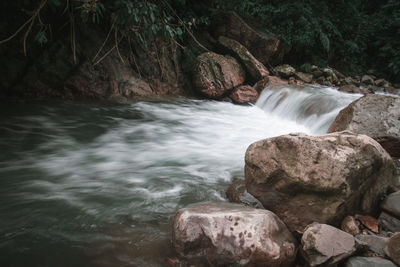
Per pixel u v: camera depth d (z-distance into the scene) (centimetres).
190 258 212
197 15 866
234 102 801
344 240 207
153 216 275
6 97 561
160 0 664
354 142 258
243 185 325
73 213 273
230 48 846
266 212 237
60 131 482
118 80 666
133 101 671
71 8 600
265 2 1042
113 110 606
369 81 1016
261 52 912
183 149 470
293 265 216
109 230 251
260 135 585
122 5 525
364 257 203
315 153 246
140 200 303
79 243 233
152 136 517
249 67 844
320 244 204
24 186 317
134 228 255
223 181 357
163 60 759
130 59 704
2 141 421
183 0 691
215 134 564
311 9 1057
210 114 693
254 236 210
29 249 223
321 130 623
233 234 212
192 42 847
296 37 980
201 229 216
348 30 1208
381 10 1345
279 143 265
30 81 577
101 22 664
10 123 477
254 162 280
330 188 237
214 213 229
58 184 327
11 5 554
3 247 224
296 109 715
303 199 255
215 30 895
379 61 1220
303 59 1095
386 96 415
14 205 280
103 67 646
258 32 902
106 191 318
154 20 568
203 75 780
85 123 527
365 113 398
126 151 443
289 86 798
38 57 587
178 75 786
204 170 389
